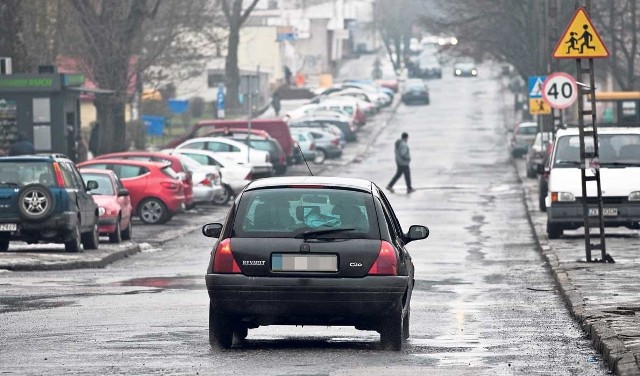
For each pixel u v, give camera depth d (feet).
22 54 424.46
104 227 293.02
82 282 205.26
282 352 123.54
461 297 182.29
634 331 127.95
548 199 281.13
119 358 119.24
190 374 109.29
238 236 123.54
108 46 507.71
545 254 246.06
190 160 422.00
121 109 518.37
